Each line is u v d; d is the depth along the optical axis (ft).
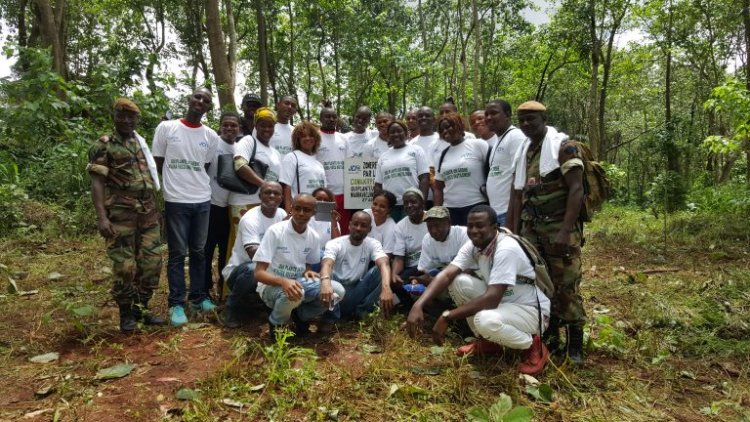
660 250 24.71
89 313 12.99
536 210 11.59
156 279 13.37
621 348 12.25
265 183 14.12
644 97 87.51
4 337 12.37
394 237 15.52
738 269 18.94
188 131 14.33
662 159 51.34
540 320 11.00
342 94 69.97
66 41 57.00
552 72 70.18
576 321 11.41
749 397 10.19
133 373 10.72
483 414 8.62
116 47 46.01
